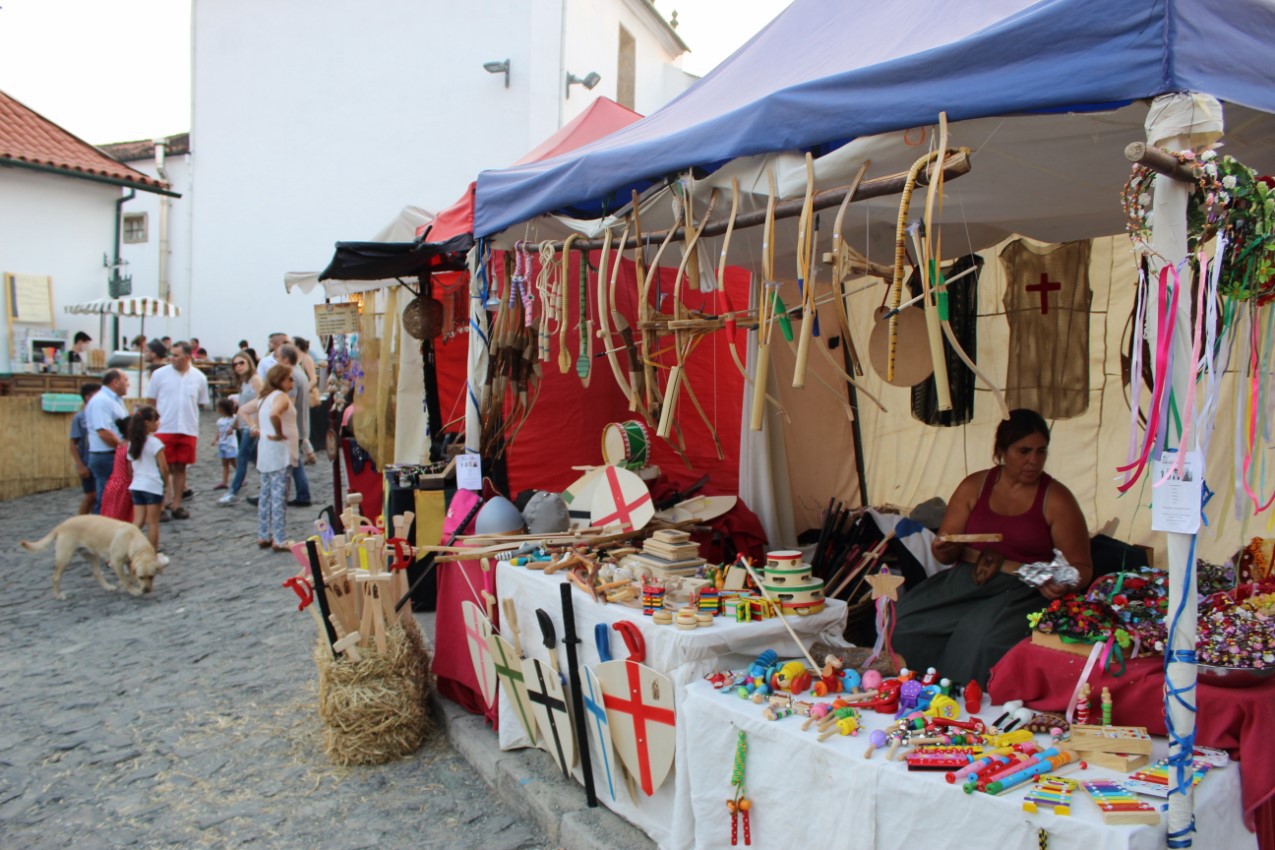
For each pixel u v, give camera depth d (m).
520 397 4.57
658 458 6.12
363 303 7.84
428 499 5.91
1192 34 1.89
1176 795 1.87
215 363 16.53
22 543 6.86
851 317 5.88
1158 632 2.45
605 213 3.65
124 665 5.41
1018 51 2.10
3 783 3.90
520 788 3.53
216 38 16.64
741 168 2.88
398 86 14.89
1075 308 4.88
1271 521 3.05
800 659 3.03
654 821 3.04
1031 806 1.92
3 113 13.92
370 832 3.42
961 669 3.04
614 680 3.05
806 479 5.79
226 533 8.93
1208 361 1.85
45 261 13.66
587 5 14.37
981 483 3.43
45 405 11.59
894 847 2.15
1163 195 1.89
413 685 4.15
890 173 2.61
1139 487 4.73
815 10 3.58
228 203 16.83
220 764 4.05
